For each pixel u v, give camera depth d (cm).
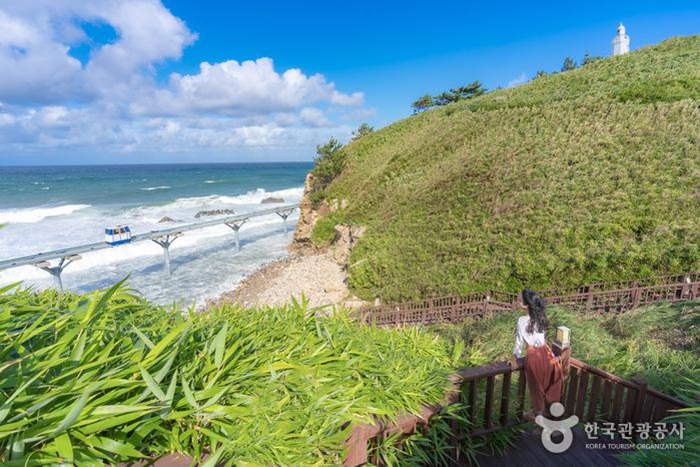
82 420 114
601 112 1834
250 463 136
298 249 3030
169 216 4128
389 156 2978
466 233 1485
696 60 2303
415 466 225
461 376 269
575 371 334
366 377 223
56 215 4047
